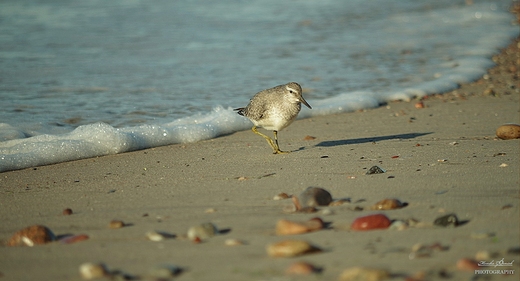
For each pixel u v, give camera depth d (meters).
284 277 5.41
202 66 21.39
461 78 20.20
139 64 21.64
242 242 6.53
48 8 34.22
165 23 30.52
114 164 11.55
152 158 11.95
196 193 8.95
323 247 6.22
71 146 12.25
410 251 5.98
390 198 7.80
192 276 5.54
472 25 32.59
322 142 12.77
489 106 16.27
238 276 5.50
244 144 13.07
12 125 14.01
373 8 37.28
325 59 23.03
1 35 26.69
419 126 14.11
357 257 5.86
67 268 5.97
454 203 7.70
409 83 19.38
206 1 37.91
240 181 9.59
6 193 9.59
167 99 16.89
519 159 10.27
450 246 6.10
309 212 7.61
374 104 16.84
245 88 18.28
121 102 16.53
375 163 10.41
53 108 15.73
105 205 8.57
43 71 20.25
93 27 29.09
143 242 6.71
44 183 10.26
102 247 6.58
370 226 6.80
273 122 11.60
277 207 8.02
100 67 21.05
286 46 25.44
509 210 7.34
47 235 6.92
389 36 28.61
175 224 7.42
